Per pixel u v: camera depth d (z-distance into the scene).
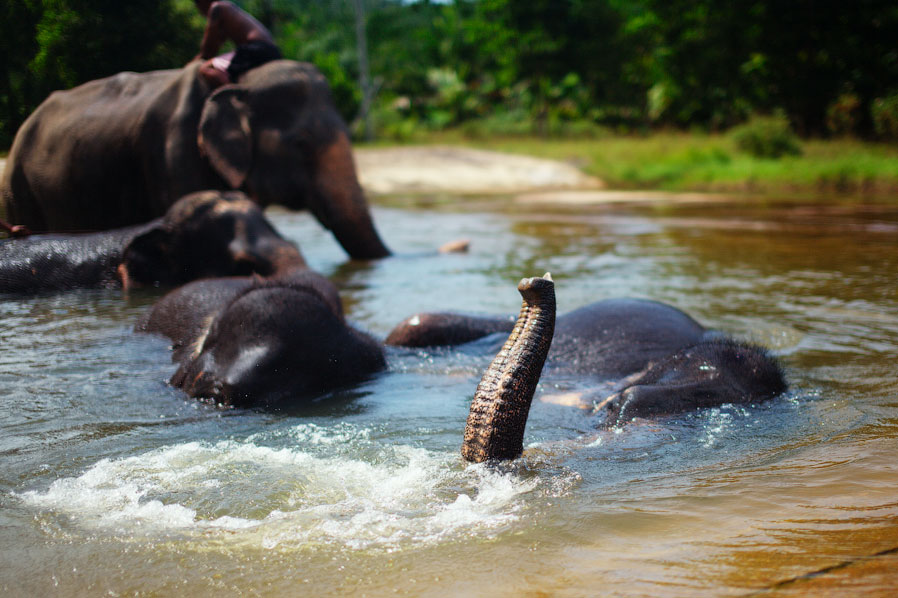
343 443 3.74
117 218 9.87
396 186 25.83
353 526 2.80
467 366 5.27
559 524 2.79
